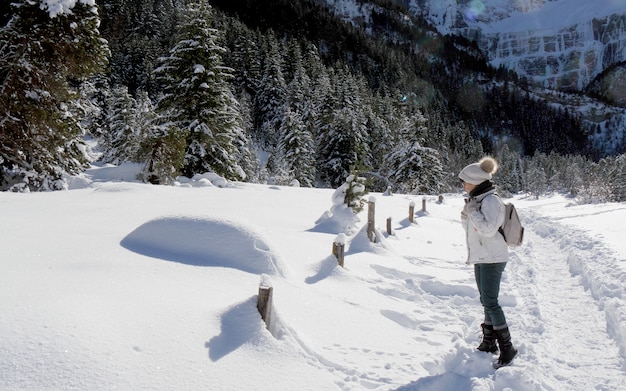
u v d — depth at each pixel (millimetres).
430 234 11453
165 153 17703
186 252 5633
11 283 3811
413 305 5555
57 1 13977
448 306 5668
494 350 3904
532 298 5938
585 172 90625
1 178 14609
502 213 3590
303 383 3098
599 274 6625
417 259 8195
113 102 41406
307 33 146875
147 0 98250
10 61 14477
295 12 154625
